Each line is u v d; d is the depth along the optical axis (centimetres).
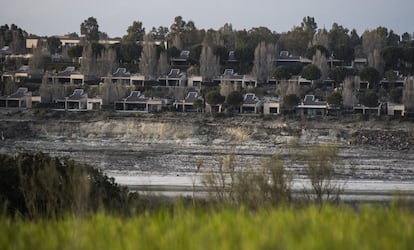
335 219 6975
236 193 13800
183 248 5850
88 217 8706
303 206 9150
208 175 19425
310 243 5656
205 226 6606
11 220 8469
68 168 14638
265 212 8106
